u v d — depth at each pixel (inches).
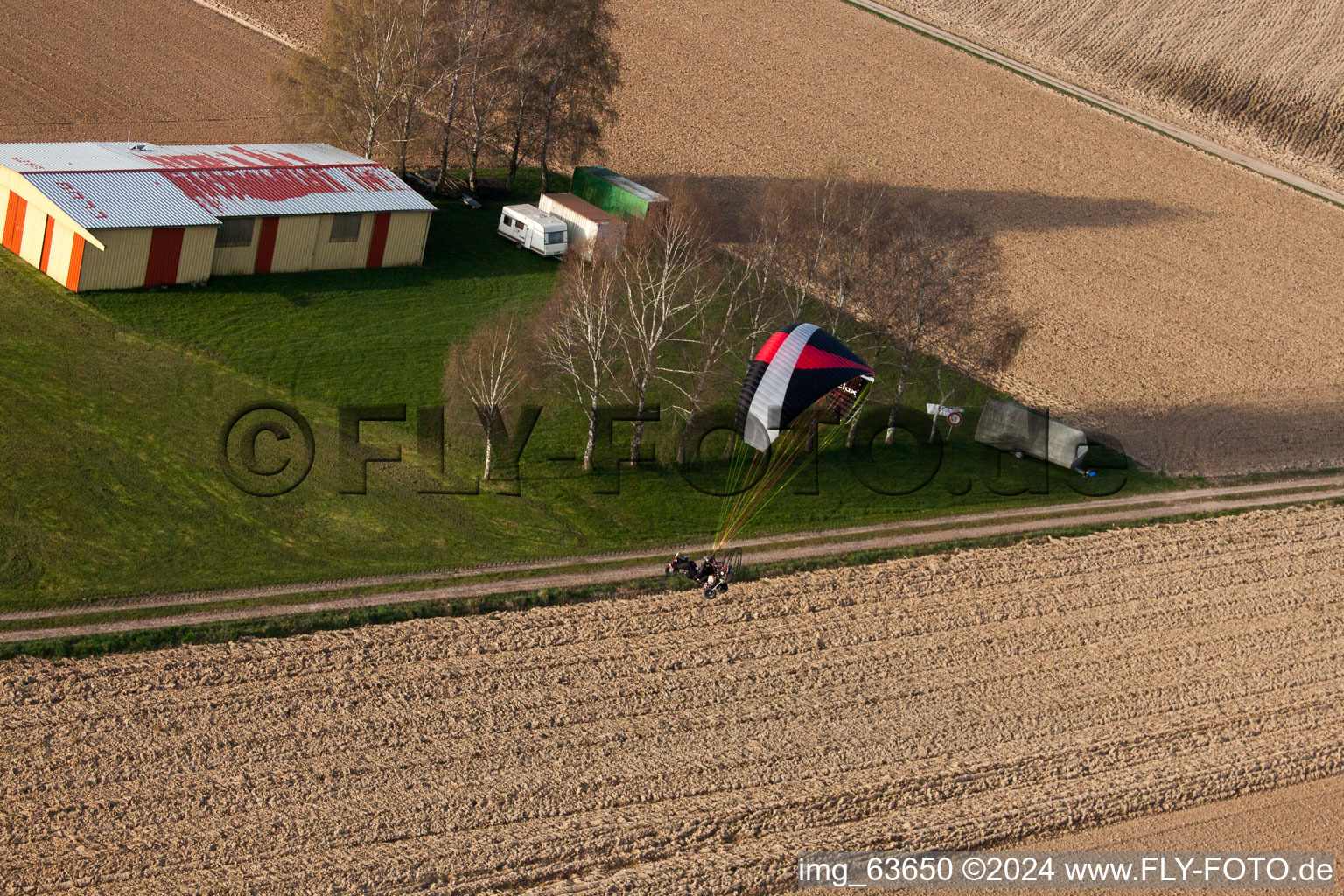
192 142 2714.1
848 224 2092.8
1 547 1413.6
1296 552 1820.9
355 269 2255.2
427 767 1208.2
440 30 2559.1
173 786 1145.4
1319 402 2340.1
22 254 2044.8
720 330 1978.3
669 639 1455.5
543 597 1496.1
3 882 1026.1
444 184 2635.3
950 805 1250.6
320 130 2598.4
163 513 1520.7
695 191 2647.6
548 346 1790.1
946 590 1626.5
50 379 1722.4
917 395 2085.4
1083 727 1391.5
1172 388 2326.5
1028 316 2417.6
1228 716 1439.5
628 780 1227.9
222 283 2098.9
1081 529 1820.9
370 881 1070.4
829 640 1488.7
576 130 2682.1
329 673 1321.4
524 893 1078.4
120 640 1315.2
